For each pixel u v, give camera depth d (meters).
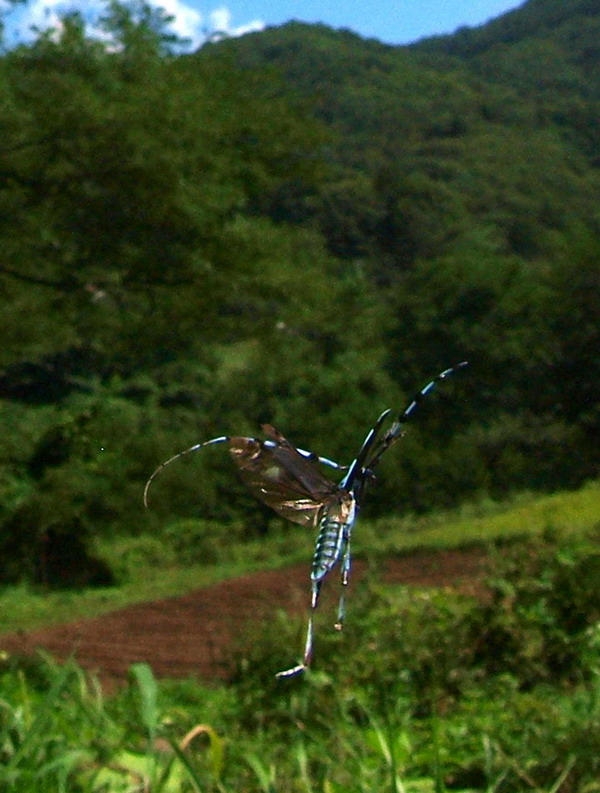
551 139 118.88
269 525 41.06
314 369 48.84
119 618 18.89
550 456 49.84
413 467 48.59
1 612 21.95
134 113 17.95
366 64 135.75
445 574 20.66
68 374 40.47
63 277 20.25
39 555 28.98
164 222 18.95
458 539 25.22
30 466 28.05
